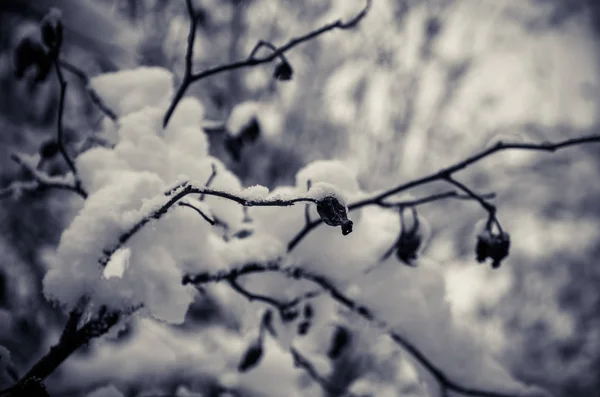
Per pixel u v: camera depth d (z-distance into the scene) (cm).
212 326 64
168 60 82
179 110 46
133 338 60
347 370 78
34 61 43
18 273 72
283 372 52
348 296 44
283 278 44
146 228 38
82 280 36
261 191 35
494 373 45
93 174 41
